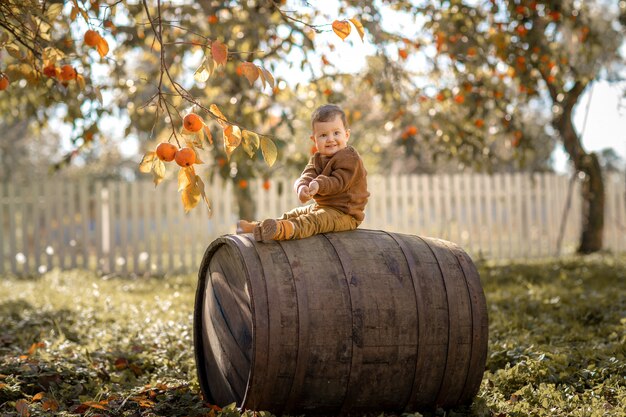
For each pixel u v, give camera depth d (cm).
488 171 1116
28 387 485
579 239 1531
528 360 520
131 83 1003
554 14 964
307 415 429
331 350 408
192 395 476
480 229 1470
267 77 405
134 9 815
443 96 969
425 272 439
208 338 488
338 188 446
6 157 3141
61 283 1118
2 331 721
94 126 870
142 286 1094
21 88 1005
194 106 430
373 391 426
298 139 1512
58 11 514
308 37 803
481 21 1012
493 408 451
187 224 1347
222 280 461
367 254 436
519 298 830
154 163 416
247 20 867
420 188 1456
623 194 1590
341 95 937
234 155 880
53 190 1327
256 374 398
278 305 400
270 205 1372
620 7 1259
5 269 1321
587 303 775
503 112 1048
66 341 636
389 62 894
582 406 444
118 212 1385
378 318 417
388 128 1057
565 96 1329
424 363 429
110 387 494
